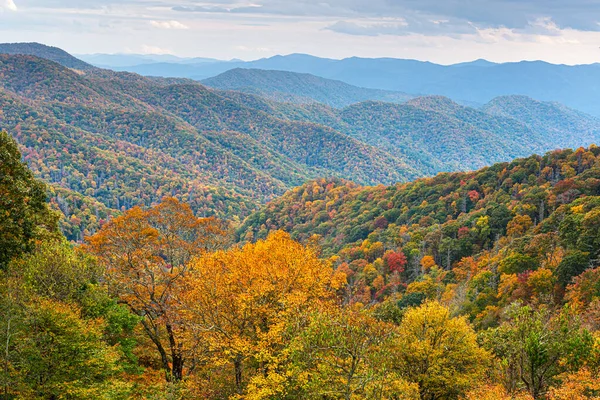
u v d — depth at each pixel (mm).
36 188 26719
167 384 22859
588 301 43531
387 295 79125
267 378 19781
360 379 18234
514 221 90938
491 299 58500
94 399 18250
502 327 27656
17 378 17141
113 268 28453
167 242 30984
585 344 23078
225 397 23969
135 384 24766
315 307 20844
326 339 18594
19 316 17891
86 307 23125
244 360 23078
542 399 23312
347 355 19000
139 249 29375
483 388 24719
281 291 23297
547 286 51812
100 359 19234
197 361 26531
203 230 33812
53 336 17922
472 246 93062
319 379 18328
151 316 28188
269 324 23469
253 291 22344
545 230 75750
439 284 75062
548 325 25000
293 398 20500
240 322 23156
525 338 24062
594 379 21531
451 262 91875
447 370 27094
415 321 29094
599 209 62312
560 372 24469
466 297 63250
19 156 25156
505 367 25703
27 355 17562
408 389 21391
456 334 28391
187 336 25109
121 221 30875
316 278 24734
